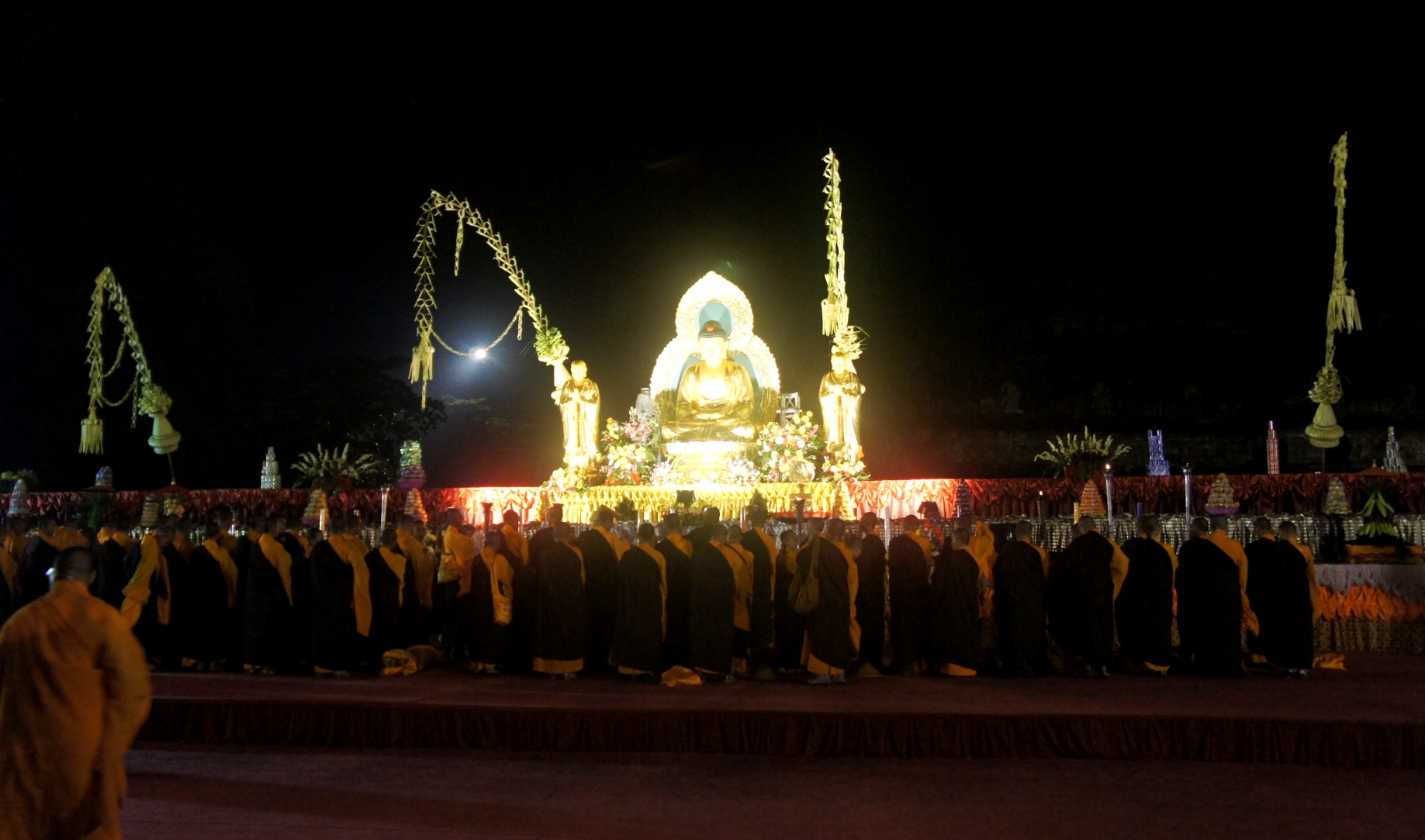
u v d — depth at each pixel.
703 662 11.29
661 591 11.55
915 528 12.58
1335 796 7.64
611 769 8.58
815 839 6.66
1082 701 9.69
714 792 7.83
